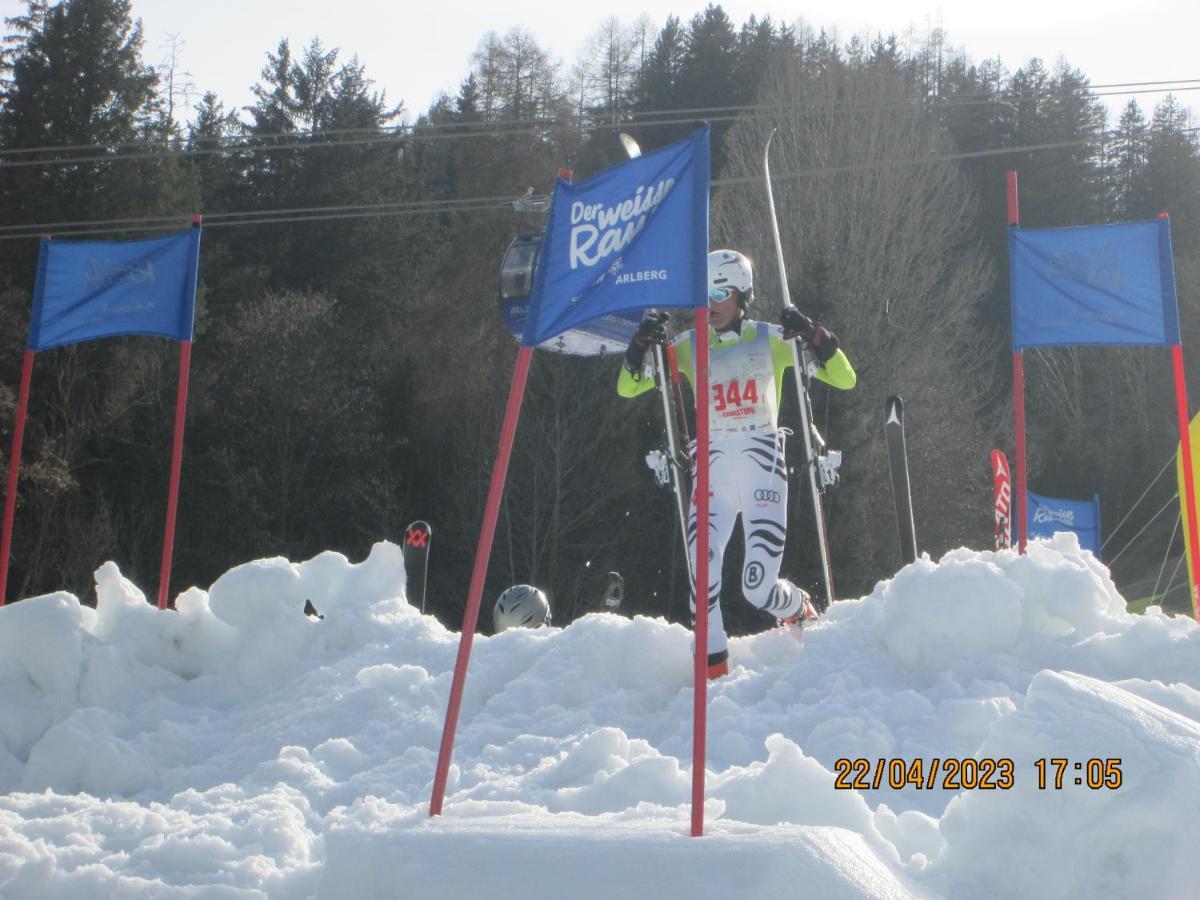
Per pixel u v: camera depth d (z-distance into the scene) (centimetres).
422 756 562
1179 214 5050
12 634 661
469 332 3809
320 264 4356
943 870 356
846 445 2764
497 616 898
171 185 3756
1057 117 4794
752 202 3675
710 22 4697
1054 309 740
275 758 589
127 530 3197
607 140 4362
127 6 3741
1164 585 3394
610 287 412
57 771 579
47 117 3578
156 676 687
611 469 3319
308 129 4503
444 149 5006
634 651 637
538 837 338
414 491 3741
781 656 631
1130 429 4144
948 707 523
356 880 341
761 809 395
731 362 641
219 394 3494
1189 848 333
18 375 3108
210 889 373
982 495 3562
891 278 3519
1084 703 363
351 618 719
